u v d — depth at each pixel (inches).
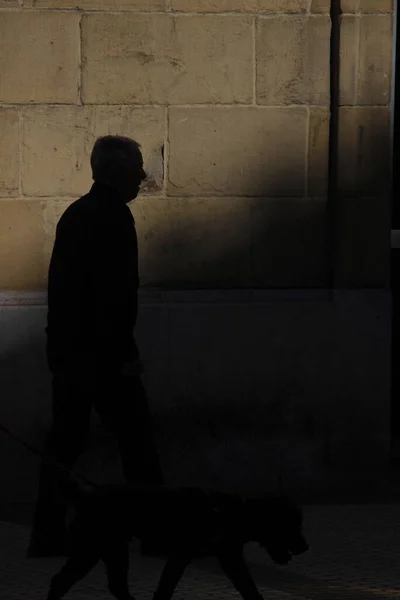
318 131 462.9
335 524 412.5
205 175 458.9
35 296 449.7
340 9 457.1
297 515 294.4
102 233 371.9
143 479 380.5
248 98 458.3
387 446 466.6
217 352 456.4
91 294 373.1
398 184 497.4
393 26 461.7
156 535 300.5
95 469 452.4
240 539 294.2
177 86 454.6
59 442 375.6
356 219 463.8
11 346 446.9
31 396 448.5
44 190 450.9
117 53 450.9
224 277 462.0
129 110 453.4
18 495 449.1
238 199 460.4
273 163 461.1
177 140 456.4
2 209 450.0
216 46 455.5
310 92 461.1
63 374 374.3
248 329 457.4
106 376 375.6
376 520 418.0
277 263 463.8
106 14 449.1
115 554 307.0
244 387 458.3
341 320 461.4
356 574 356.8
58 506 374.9
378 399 465.4
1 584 345.1
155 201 457.7
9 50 446.0
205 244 460.4
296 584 346.6
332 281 467.2
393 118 476.7
